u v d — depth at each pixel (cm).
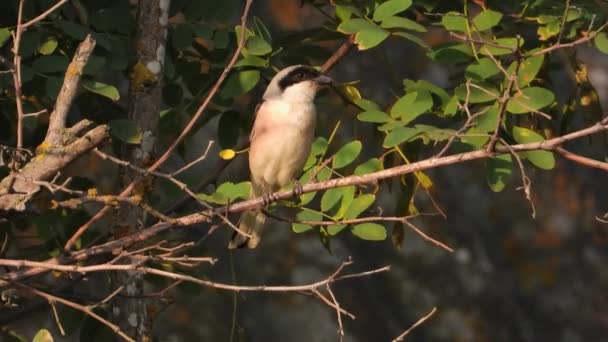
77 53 977
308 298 2712
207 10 1182
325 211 1105
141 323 1124
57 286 1155
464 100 1107
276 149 1148
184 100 1235
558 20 1163
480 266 2730
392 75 1268
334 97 1619
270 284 2519
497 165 1053
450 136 1046
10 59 1124
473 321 2720
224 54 1218
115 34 1150
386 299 2703
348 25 1109
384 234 1091
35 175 940
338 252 2686
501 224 2720
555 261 2697
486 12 1136
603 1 1211
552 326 2747
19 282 968
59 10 1130
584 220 2761
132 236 970
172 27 1188
